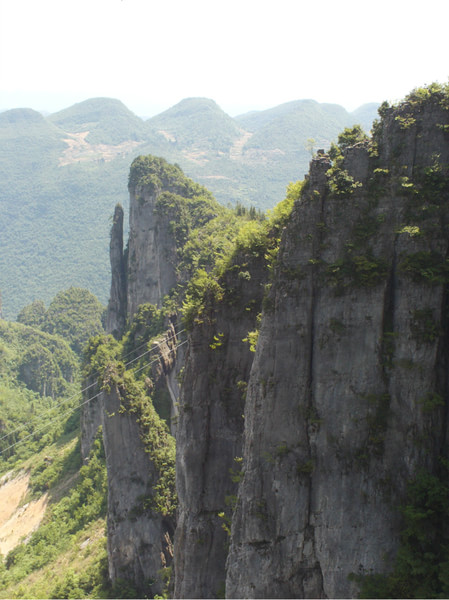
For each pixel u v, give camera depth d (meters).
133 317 147.75
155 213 136.75
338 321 38.97
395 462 38.16
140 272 145.88
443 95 38.12
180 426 50.16
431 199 37.81
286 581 40.28
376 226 38.47
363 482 38.50
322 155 40.47
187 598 49.31
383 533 38.00
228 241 101.75
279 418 40.25
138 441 74.88
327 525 39.22
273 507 40.31
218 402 49.19
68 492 113.06
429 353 37.47
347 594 38.59
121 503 74.06
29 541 101.25
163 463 74.69
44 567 91.50
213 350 49.00
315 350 39.56
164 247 133.75
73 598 77.94
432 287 37.44
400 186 38.12
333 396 39.16
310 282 39.56
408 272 37.56
